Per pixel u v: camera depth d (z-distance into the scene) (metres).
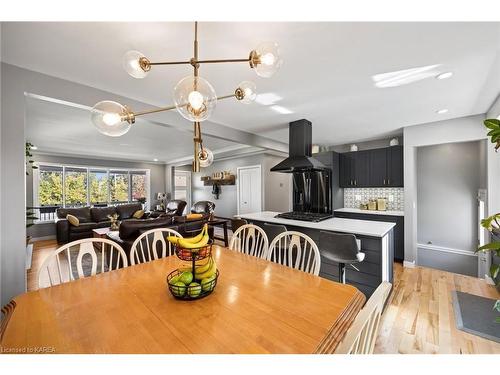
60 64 1.92
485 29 1.50
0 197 1.79
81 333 0.84
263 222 3.32
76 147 5.71
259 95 2.59
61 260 4.23
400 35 1.57
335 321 0.92
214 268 1.20
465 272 3.93
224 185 7.49
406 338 1.96
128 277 1.37
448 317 2.27
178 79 2.22
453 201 4.22
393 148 4.39
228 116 3.33
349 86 2.37
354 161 4.95
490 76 2.14
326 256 2.32
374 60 1.88
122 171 8.02
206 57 1.85
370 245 2.41
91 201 7.26
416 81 2.25
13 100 1.89
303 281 1.31
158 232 2.01
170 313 0.97
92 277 1.37
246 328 0.87
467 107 2.95
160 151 6.44
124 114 1.33
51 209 6.46
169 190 8.75
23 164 1.90
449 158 4.27
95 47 1.70
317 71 2.06
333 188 4.86
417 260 4.34
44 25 1.44
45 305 1.04
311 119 3.48
